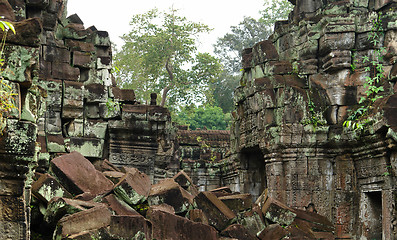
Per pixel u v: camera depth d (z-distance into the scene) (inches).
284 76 528.7
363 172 479.8
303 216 348.8
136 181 290.4
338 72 504.7
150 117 520.7
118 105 507.8
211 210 298.7
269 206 324.5
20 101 207.8
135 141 520.4
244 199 320.2
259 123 538.3
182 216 299.9
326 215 496.1
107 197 271.7
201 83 1210.6
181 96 1193.4
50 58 471.5
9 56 202.8
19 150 201.8
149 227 255.6
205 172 791.7
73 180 286.2
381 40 494.9
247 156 646.5
